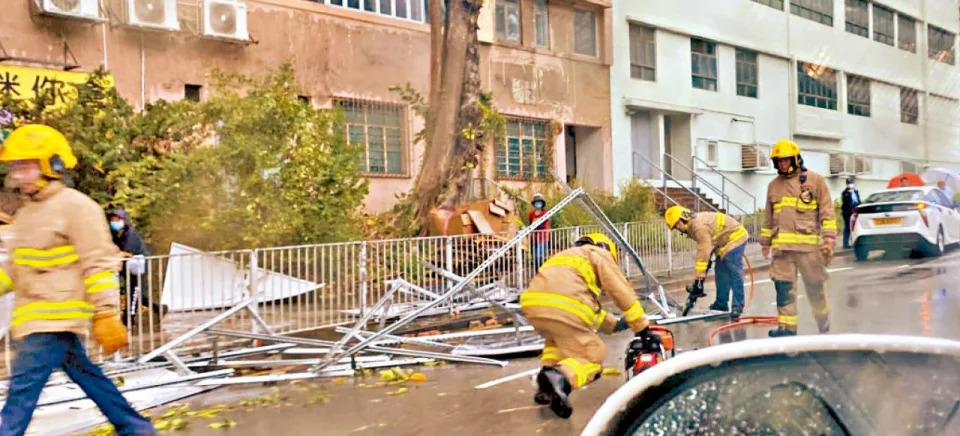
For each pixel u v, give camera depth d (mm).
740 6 25828
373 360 7715
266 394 6613
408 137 17109
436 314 9836
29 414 4281
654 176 23203
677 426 1859
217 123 11242
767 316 9672
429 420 5656
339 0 16156
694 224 9461
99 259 4383
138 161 10469
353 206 12086
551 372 5090
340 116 12289
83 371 4621
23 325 4293
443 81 14219
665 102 23031
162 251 10414
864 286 12086
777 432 1868
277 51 15148
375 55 16641
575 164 21766
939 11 38875
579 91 20797
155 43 13680
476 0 14289
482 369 7488
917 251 16516
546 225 13578
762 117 26812
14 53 12180
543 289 5320
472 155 14328
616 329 5562
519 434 5195
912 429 1864
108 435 5371
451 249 10180
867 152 33031
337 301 8734
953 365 1972
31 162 4324
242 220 10617
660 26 22875
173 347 6879
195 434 5434
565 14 20594
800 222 7605
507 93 19016
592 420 1870
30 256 4328
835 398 1911
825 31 30297
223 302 7812
